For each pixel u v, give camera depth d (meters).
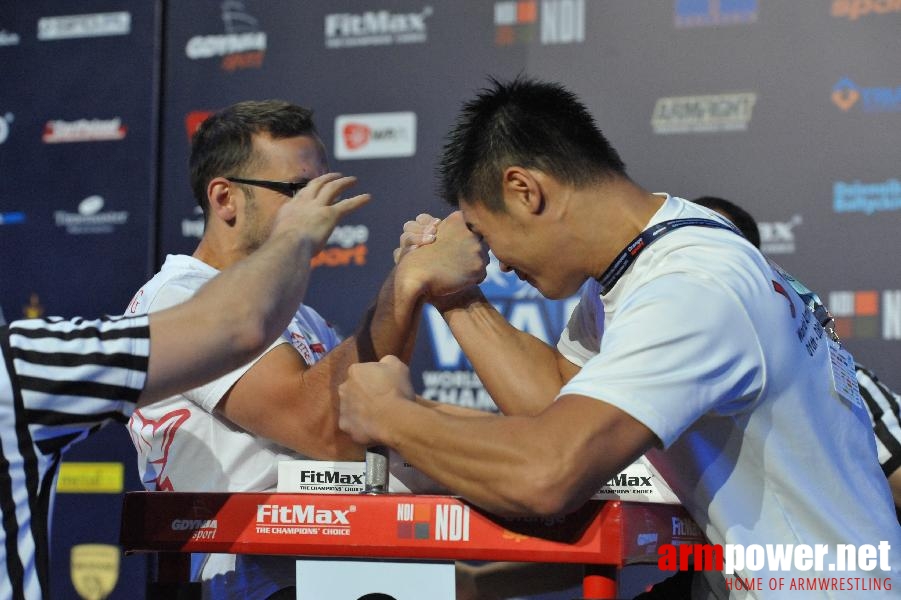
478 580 1.88
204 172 2.12
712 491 1.45
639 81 3.48
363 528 1.38
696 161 3.42
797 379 1.44
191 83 3.87
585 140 1.54
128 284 3.87
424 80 3.67
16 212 3.96
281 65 3.79
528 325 3.48
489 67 3.62
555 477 1.26
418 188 3.65
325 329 2.34
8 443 1.25
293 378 1.84
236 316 1.32
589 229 1.52
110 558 3.71
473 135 1.57
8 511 1.25
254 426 1.86
